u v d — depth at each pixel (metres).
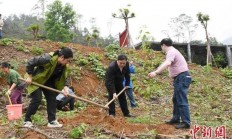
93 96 12.77
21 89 9.88
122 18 19.62
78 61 14.51
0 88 11.44
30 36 33.34
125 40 19.64
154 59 16.97
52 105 7.08
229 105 13.17
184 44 22.41
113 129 7.07
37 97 6.89
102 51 16.73
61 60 6.70
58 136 6.46
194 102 13.12
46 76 6.83
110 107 9.02
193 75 16.94
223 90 15.51
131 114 9.85
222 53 22.77
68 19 30.25
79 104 11.12
